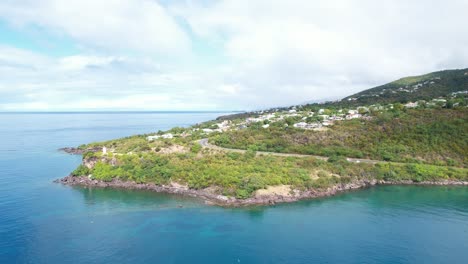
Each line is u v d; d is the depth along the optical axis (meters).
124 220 87.81
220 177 110.38
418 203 102.25
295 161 126.75
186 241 76.31
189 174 115.69
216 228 83.38
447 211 95.50
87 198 105.69
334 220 88.50
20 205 98.19
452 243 75.94
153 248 72.88
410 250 72.75
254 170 115.94
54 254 69.69
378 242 76.12
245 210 95.31
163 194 109.94
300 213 93.31
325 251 71.94
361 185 119.25
